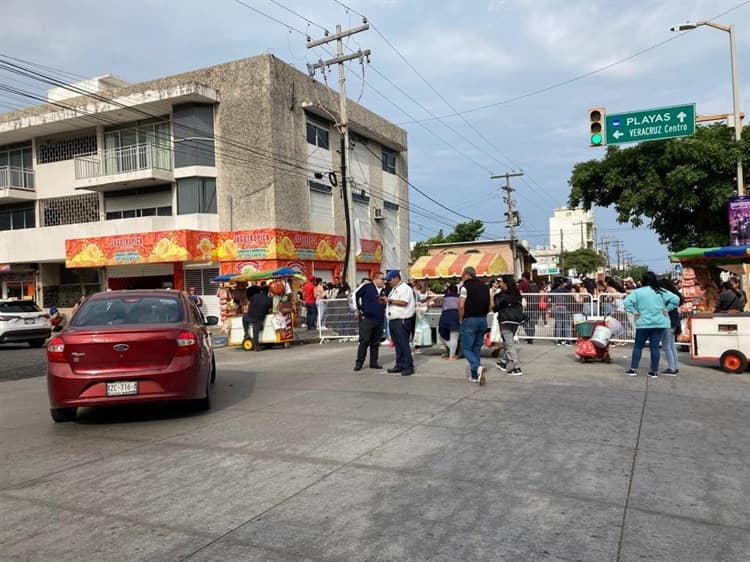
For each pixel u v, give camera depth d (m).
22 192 30.25
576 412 6.95
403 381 9.36
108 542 3.67
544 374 9.90
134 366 6.74
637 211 18.42
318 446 5.67
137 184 27.45
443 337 12.11
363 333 10.69
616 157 18.73
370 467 5.00
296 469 4.99
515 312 9.85
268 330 16.20
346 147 23.83
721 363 10.05
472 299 9.02
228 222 26.66
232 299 21.09
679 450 5.39
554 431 6.09
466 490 4.44
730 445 5.54
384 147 37.50
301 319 22.41
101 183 27.11
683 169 16.84
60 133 30.27
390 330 10.08
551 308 15.08
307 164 28.72
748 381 9.10
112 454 5.67
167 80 27.64
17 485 4.81
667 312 9.51
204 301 26.91
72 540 3.72
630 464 5.00
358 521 3.91
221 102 26.75
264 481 4.71
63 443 6.19
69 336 6.76
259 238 25.70
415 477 4.74
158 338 6.82
